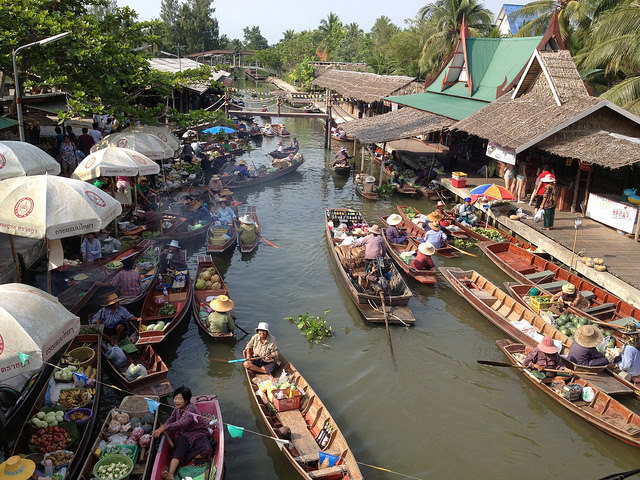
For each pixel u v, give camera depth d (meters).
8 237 15.45
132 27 22.28
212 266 16.98
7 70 17.66
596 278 16.06
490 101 29.67
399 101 36.50
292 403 10.66
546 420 11.41
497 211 22.42
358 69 68.06
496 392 12.24
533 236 19.56
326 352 13.50
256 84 103.06
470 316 15.63
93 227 11.69
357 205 26.39
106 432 9.29
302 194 28.17
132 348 11.99
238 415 10.98
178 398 9.08
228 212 20.91
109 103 20.55
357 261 17.45
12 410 9.42
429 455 10.20
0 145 13.85
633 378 12.01
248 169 29.84
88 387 10.32
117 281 13.93
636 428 10.39
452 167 30.28
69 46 18.34
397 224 21.89
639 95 23.80
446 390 12.23
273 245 20.64
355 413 11.26
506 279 18.14
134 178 20.42
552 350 12.04
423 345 14.03
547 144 20.73
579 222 16.59
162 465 8.70
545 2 34.66
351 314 15.52
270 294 16.50
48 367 11.12
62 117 17.45
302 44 104.62
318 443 9.75
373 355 13.47
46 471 8.12
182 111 40.81
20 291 8.40
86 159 16.89
